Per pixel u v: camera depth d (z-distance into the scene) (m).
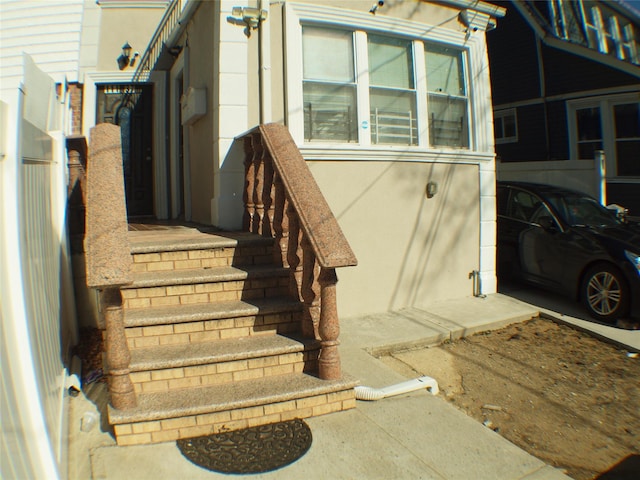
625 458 3.79
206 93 6.43
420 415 3.91
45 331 3.32
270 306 4.29
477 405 4.50
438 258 6.90
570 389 4.84
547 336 6.12
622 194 11.13
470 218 7.18
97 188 4.01
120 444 3.38
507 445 3.54
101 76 8.74
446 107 7.18
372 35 6.53
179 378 3.77
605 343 5.92
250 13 5.65
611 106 11.23
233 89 5.78
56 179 4.80
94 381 4.29
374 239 6.37
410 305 6.70
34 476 2.44
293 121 5.91
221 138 5.78
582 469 3.64
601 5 13.31
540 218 7.32
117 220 3.69
